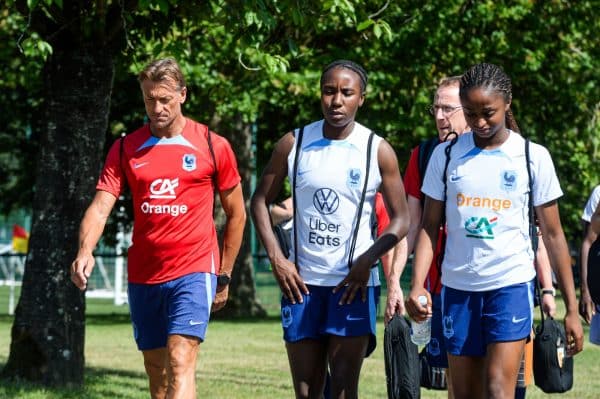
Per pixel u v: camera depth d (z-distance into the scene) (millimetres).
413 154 20312
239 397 30828
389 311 20266
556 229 17000
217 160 19391
